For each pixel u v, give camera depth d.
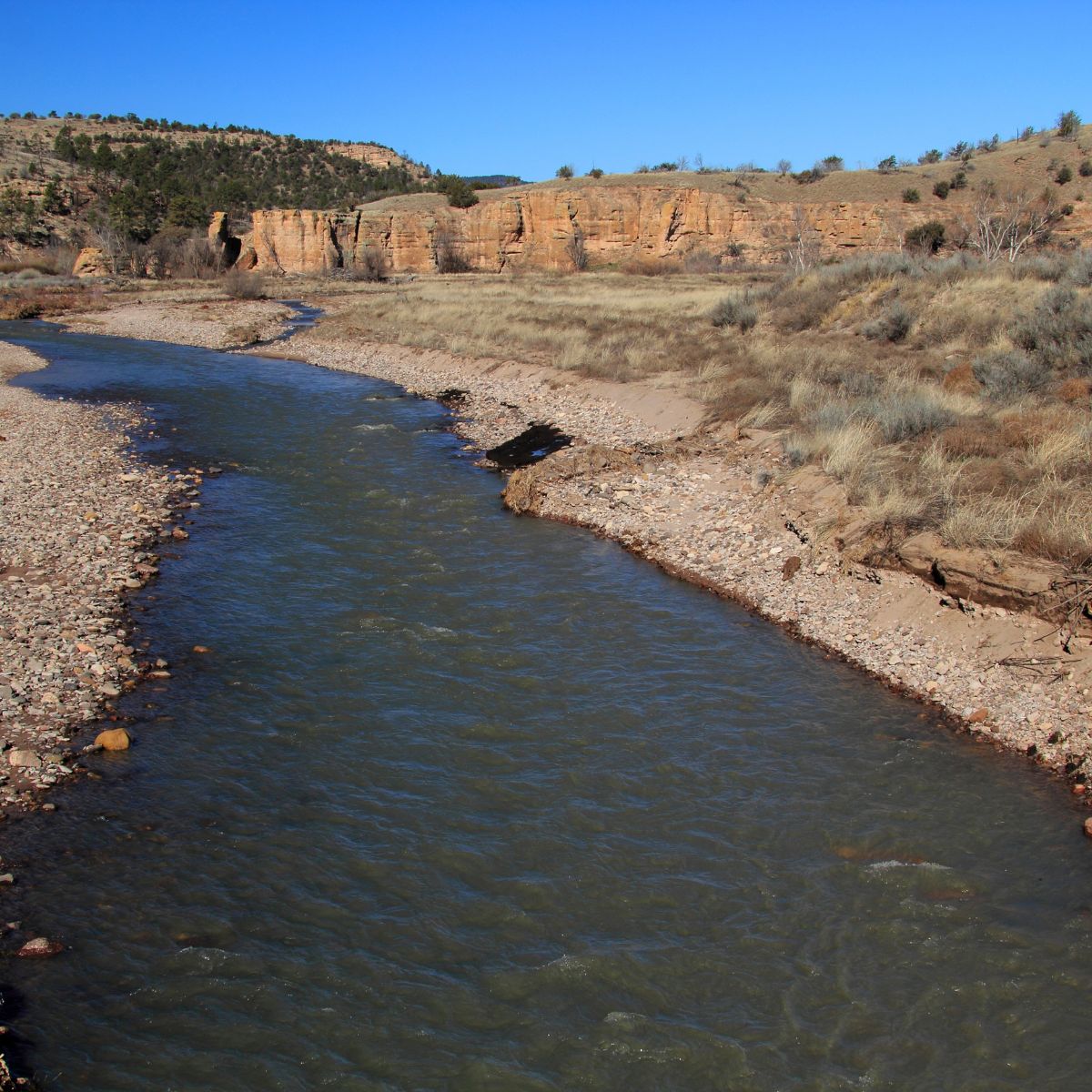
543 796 8.59
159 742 9.38
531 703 10.30
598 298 46.38
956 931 6.95
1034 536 11.05
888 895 7.34
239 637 11.83
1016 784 8.87
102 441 22.34
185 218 94.56
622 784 8.80
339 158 168.25
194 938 6.74
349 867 7.57
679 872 7.60
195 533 15.83
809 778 8.94
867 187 80.06
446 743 9.46
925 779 8.93
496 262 84.12
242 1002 6.19
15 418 24.62
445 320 39.84
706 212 80.69
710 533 15.28
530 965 6.59
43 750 9.07
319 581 13.80
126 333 46.50
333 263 82.50
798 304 30.67
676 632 12.19
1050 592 10.59
